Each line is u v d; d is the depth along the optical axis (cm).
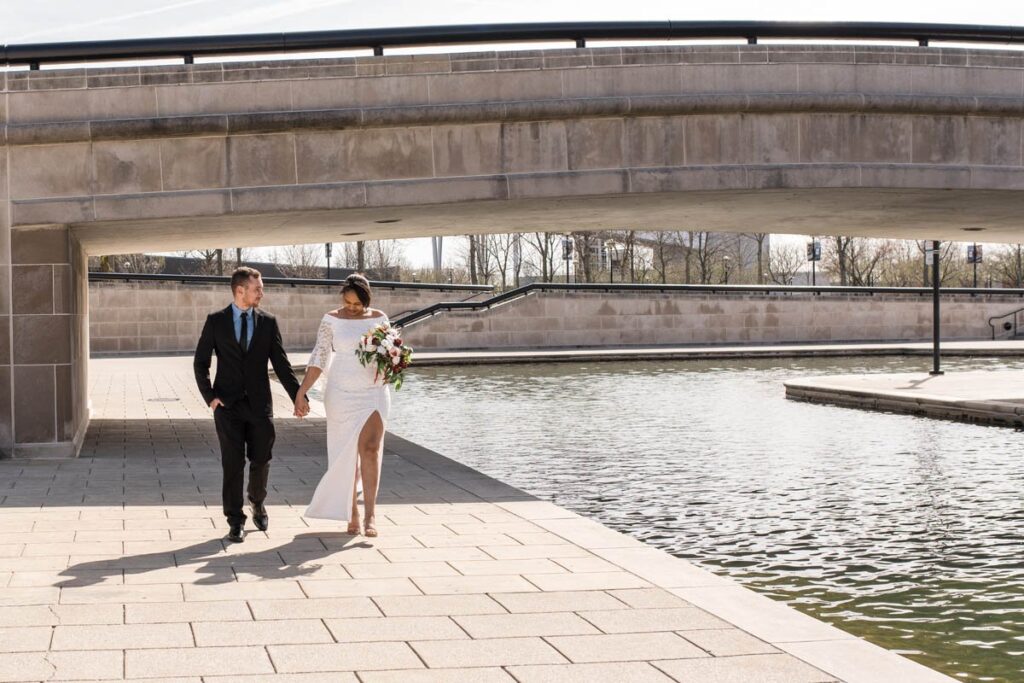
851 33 1401
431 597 602
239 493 765
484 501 931
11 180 1237
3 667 475
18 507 902
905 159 1387
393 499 942
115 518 852
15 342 1233
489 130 1309
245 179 1276
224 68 1270
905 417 1862
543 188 1315
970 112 1388
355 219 1480
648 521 1034
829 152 1366
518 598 600
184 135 1258
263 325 772
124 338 4116
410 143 1298
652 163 1333
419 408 2109
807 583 816
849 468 1323
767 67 1341
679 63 1325
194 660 487
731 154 1345
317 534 786
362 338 761
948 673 605
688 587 623
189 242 1744
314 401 2189
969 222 1867
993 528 995
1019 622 712
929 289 4819
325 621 553
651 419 1872
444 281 7631
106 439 1434
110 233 1425
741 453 1457
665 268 7325
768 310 4619
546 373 3075
